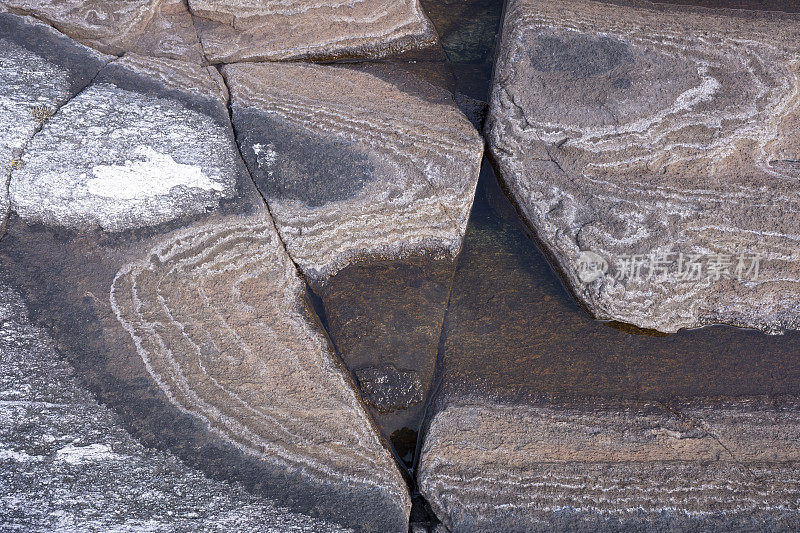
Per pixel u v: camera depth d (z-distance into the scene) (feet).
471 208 20.97
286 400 18.94
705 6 22.84
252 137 20.67
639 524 18.37
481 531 18.34
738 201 20.35
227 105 21.08
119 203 19.97
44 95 20.57
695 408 19.38
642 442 19.01
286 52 22.16
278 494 18.31
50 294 19.30
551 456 18.83
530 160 20.74
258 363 19.19
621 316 19.93
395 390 19.43
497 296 20.25
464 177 20.63
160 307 19.40
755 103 21.03
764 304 19.99
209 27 21.99
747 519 18.40
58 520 17.93
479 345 19.84
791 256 20.03
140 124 20.53
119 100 20.71
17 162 20.02
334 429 18.79
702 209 20.27
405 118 21.16
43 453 18.26
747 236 20.11
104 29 21.58
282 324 19.57
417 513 18.57
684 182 20.51
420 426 19.29
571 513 18.43
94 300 19.33
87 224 19.84
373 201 20.40
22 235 19.71
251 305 19.65
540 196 20.52
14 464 18.16
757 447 18.98
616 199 20.39
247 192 20.27
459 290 20.30
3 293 19.24
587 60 21.43
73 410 18.56
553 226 20.33
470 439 18.93
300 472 18.47
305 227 20.21
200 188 20.20
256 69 21.62
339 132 20.85
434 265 20.49
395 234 20.39
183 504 18.15
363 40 22.50
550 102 21.03
